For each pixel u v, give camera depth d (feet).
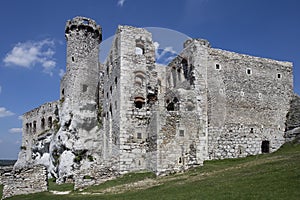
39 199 89.81
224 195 68.69
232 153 140.36
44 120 221.87
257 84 153.58
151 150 125.59
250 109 149.18
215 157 135.85
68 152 162.30
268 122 152.87
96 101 176.24
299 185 67.82
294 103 159.02
